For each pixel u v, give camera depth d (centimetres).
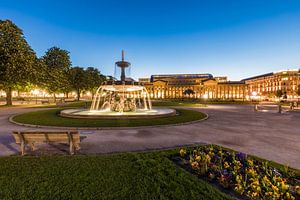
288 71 11594
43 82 4025
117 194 442
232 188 494
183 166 632
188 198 430
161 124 1407
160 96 14025
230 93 13400
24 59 2936
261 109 3262
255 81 15062
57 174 541
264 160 665
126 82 2048
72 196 432
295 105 4156
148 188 471
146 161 649
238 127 1400
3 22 2941
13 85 3103
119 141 961
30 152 769
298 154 781
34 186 474
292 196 438
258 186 461
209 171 584
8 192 446
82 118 1641
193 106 3925
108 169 579
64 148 823
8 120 1645
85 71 6341
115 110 2211
